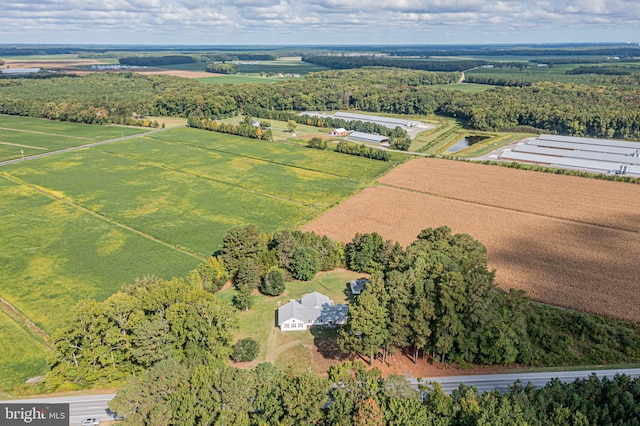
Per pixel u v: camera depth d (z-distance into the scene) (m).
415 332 81.62
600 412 63.19
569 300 102.38
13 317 96.38
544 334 89.88
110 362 78.69
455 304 81.62
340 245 122.00
